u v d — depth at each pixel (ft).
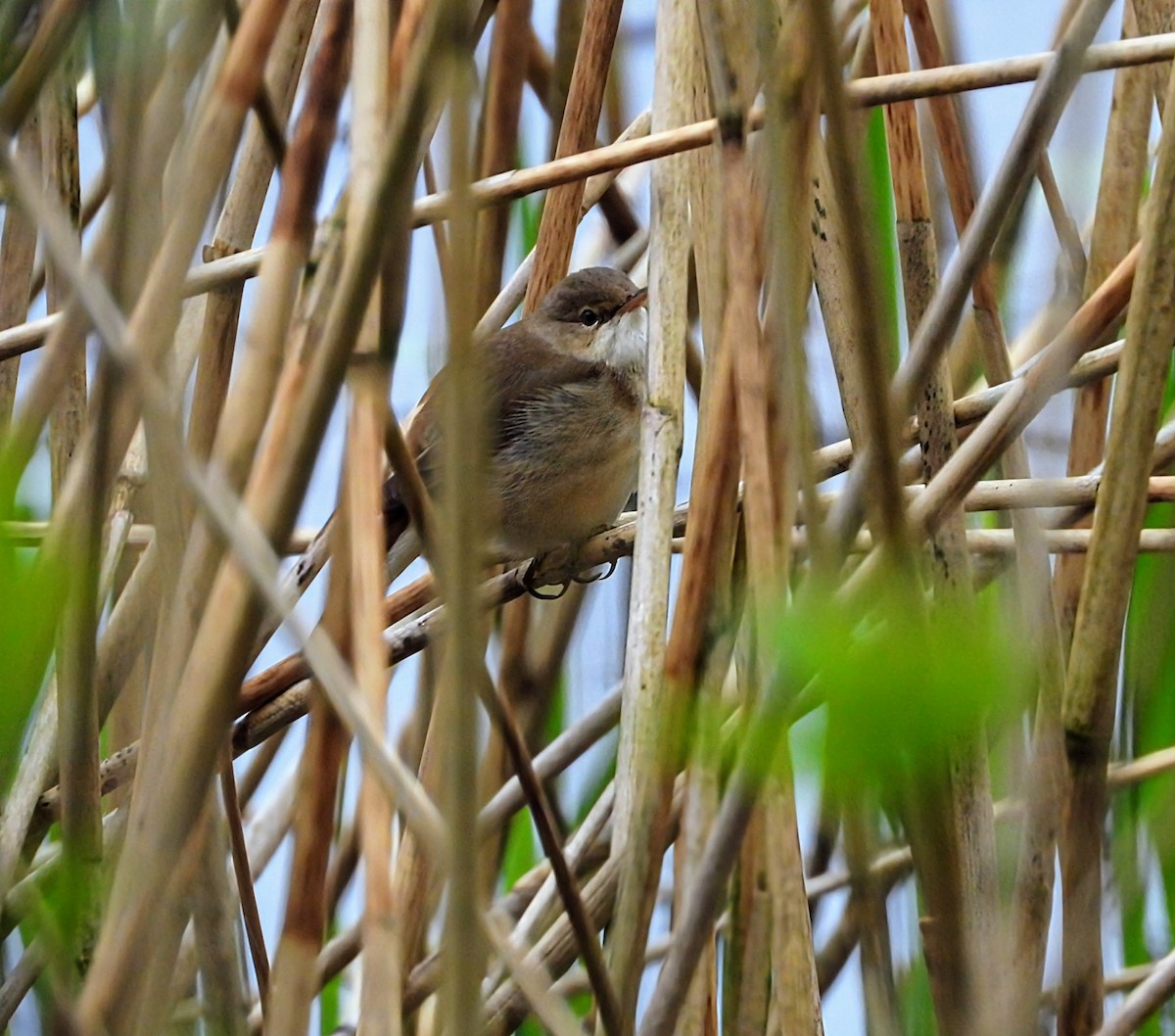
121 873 11.66
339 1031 23.66
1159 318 16.20
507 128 25.72
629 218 31.22
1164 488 20.45
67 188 19.99
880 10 19.16
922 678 7.48
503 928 14.14
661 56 20.21
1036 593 16.97
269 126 15.55
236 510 10.70
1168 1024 21.86
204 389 19.95
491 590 26.09
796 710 11.52
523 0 25.53
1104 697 17.08
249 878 17.75
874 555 11.82
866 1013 15.21
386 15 12.57
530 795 15.29
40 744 18.60
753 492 12.75
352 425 12.19
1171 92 16.05
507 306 23.93
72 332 12.19
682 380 18.76
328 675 10.93
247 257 18.98
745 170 13.56
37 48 13.73
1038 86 14.29
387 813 11.73
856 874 12.13
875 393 10.99
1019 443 20.40
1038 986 16.40
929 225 19.75
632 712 17.03
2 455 8.42
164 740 11.62
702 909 12.60
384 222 10.76
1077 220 20.47
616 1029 14.39
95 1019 10.84
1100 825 17.25
